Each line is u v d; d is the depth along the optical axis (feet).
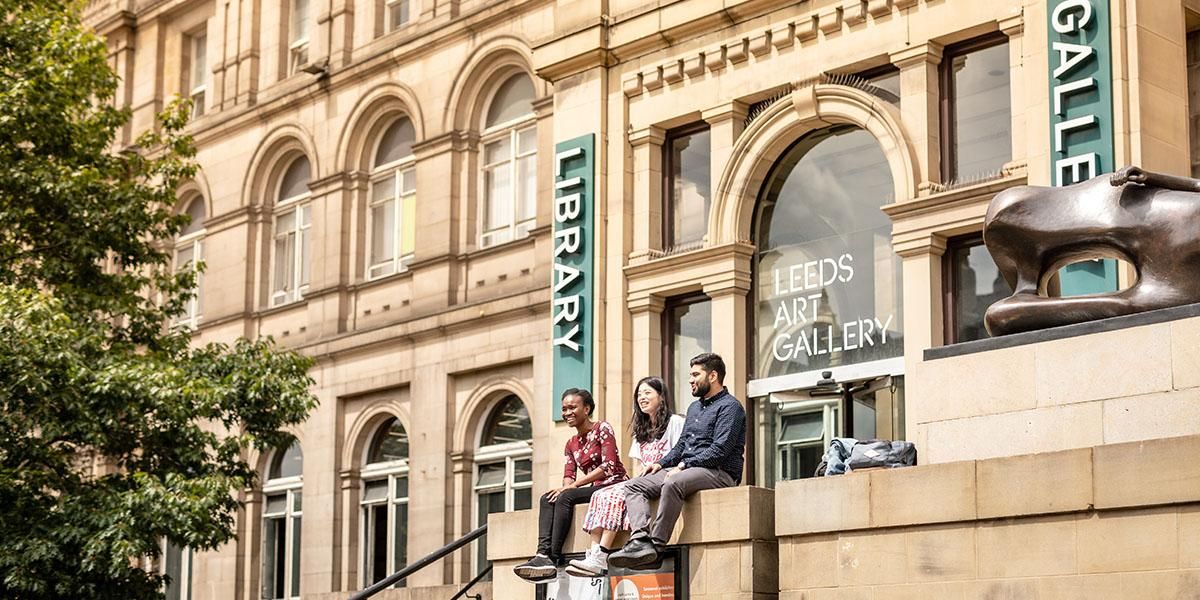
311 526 87.35
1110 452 32.48
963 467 34.71
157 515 63.31
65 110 73.31
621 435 68.08
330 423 87.25
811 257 65.16
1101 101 53.83
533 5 79.00
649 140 69.77
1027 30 56.49
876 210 63.10
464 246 82.07
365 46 89.76
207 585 92.99
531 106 78.95
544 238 76.59
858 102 62.13
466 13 82.33
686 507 39.63
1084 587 32.55
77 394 64.75
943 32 59.67
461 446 80.12
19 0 74.69
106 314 79.36
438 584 79.15
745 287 66.33
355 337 85.81
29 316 63.41
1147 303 35.37
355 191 89.10
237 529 91.45
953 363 37.32
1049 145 54.90
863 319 62.80
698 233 68.90
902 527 35.63
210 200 99.14
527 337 76.18
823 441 63.36
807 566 37.24
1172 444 31.63
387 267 87.66
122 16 107.24
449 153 82.74
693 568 39.34
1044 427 35.42
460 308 79.77
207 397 66.69
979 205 57.47
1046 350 35.68
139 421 67.10
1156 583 31.55
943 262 59.67
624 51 70.59
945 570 34.76
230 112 97.76
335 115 90.38
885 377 55.26
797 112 64.34
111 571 62.39
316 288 89.61
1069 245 36.99
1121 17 53.93
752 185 66.64
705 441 39.81
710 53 67.46
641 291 68.90
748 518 38.29
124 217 72.90
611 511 40.50
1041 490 33.40
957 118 60.49
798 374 64.69
